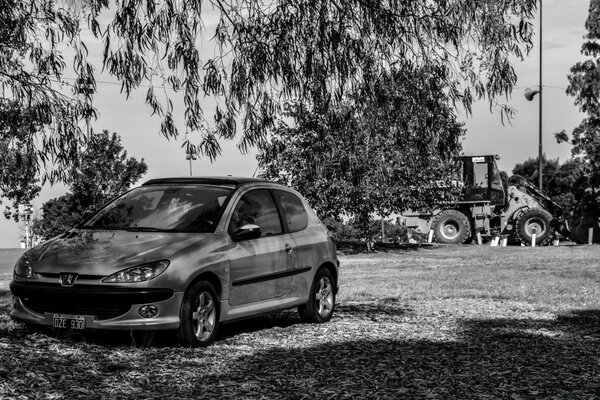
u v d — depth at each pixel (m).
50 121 9.98
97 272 7.39
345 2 8.52
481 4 8.70
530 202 37.00
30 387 5.77
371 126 9.13
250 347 7.82
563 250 31.22
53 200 32.94
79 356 6.95
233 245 8.33
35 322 7.63
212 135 8.89
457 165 9.57
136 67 8.61
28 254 8.02
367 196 32.53
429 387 6.14
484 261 27.06
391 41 8.78
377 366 6.91
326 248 10.02
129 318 7.33
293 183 32.81
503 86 8.83
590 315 11.11
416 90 8.81
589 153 35.62
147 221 8.45
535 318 10.77
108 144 30.44
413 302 12.98
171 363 6.85
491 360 7.32
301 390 5.95
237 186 8.97
